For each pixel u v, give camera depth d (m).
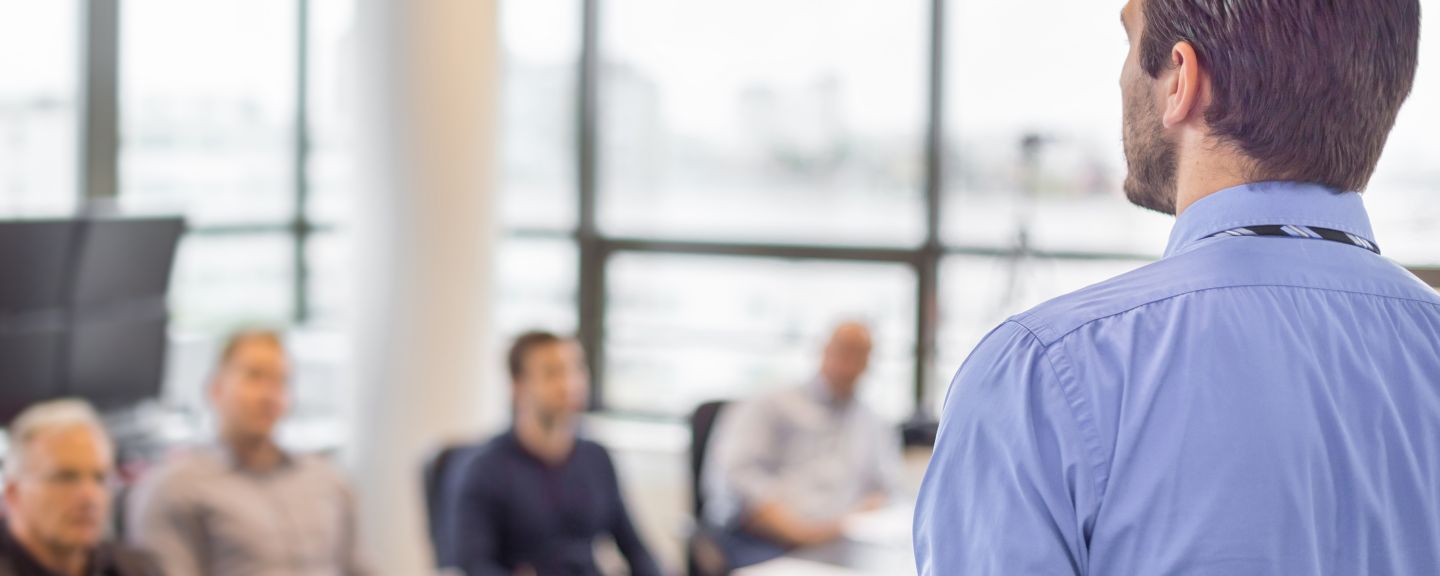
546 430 3.36
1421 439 0.66
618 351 5.32
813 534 3.44
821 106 5.02
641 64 5.23
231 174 4.96
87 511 2.59
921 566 0.70
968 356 0.70
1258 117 0.66
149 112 4.59
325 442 4.62
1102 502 0.64
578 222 5.30
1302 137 0.66
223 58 4.89
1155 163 0.72
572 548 3.38
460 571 3.19
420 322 4.40
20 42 4.12
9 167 4.10
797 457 3.89
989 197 4.82
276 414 3.23
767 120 5.09
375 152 4.39
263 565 3.17
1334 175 0.67
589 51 5.23
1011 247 4.60
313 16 5.21
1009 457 0.65
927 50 4.85
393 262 4.39
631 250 5.26
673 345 5.24
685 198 5.23
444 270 4.41
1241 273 0.66
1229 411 0.63
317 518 3.32
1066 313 0.67
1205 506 0.62
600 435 5.20
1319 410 0.64
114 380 3.48
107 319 3.41
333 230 5.29
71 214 3.22
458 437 4.45
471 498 3.25
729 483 3.78
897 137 4.93
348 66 4.52
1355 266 0.67
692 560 3.51
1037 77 4.70
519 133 5.32
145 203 4.58
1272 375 0.64
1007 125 4.75
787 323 5.09
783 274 5.08
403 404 4.42
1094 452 0.64
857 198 5.00
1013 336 0.68
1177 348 0.64
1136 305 0.66
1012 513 0.64
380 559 4.44
